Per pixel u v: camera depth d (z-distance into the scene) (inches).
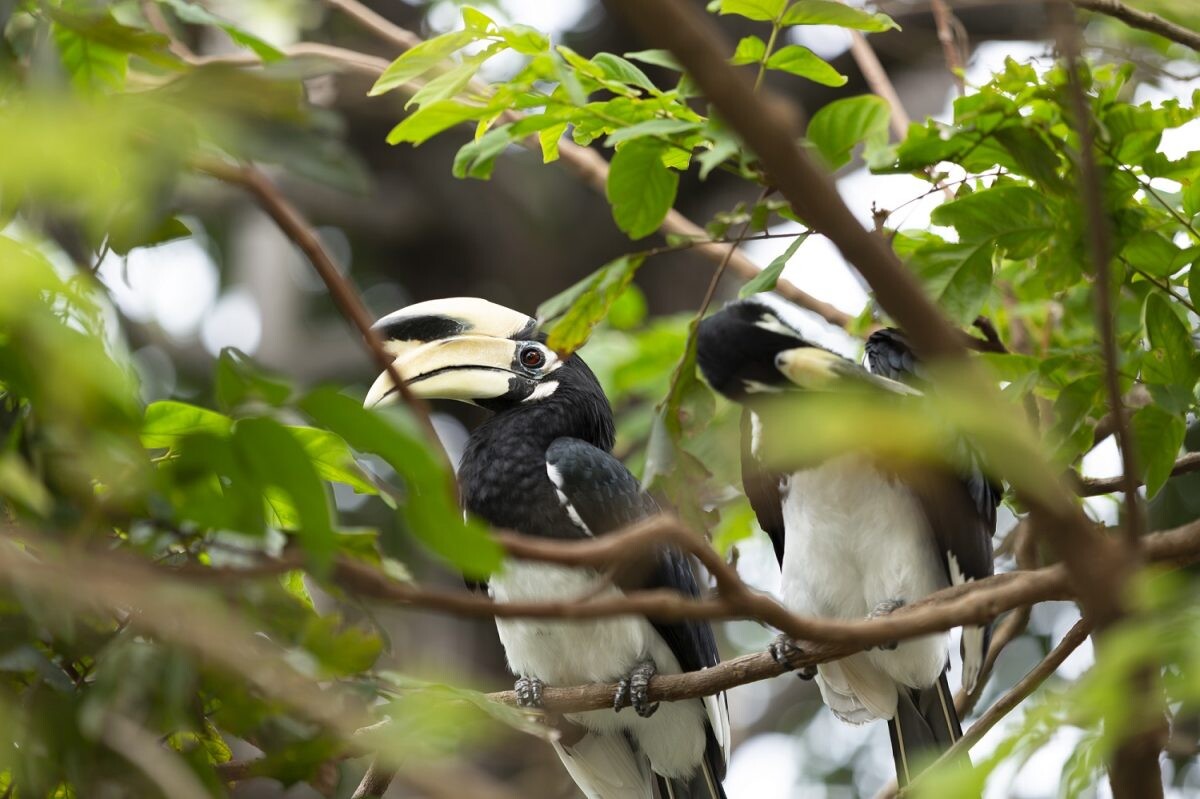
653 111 221.0
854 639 138.9
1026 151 217.6
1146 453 223.5
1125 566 108.0
